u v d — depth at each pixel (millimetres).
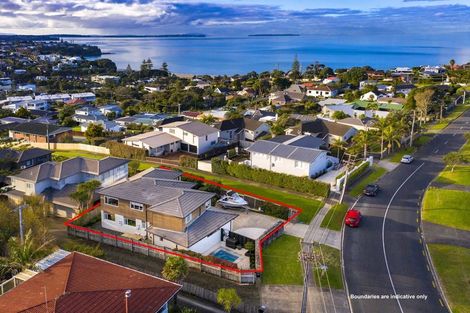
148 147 82750
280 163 69438
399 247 46000
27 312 27500
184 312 31844
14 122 108000
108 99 189000
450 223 51406
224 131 94000
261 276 39875
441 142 89062
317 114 126562
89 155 86375
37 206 51469
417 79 194875
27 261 36156
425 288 38562
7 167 69062
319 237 48250
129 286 31141
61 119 130625
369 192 60188
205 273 40594
